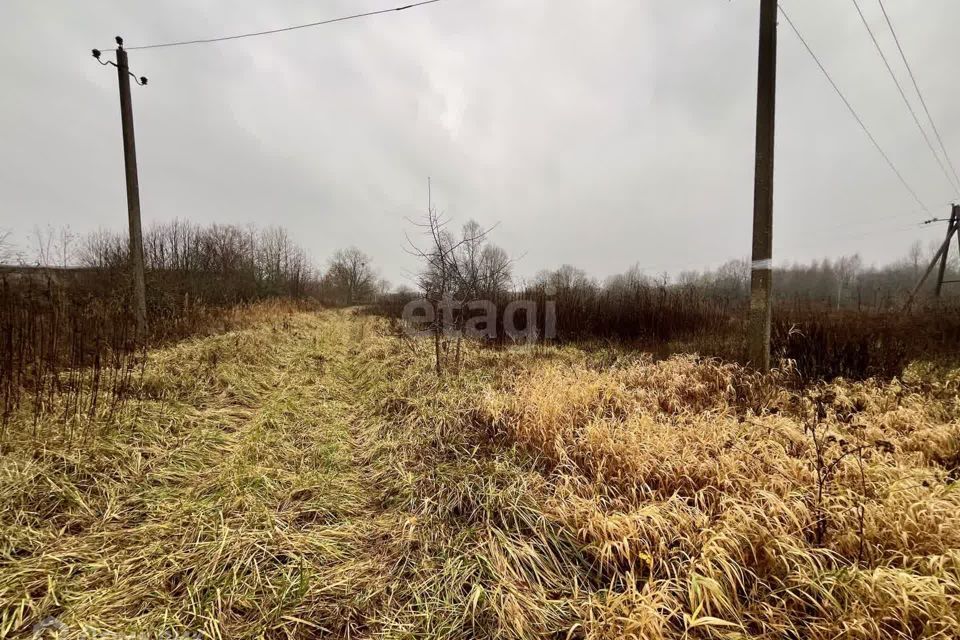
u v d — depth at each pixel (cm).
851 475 249
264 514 253
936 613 153
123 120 649
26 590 179
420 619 184
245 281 1617
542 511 246
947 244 1348
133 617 175
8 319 377
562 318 927
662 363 564
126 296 632
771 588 184
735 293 1365
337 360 752
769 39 440
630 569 196
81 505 244
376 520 262
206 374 504
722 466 260
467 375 577
